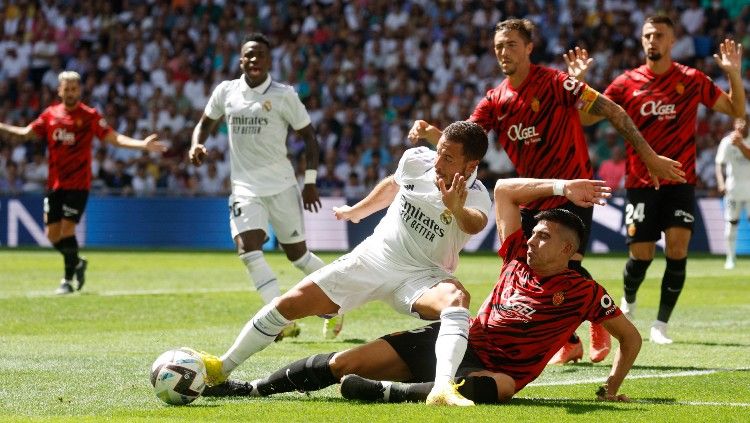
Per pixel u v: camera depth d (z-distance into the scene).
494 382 12.84
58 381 15.15
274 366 17.03
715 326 23.14
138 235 53.47
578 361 17.95
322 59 60.09
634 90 20.69
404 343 13.37
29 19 64.88
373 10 61.31
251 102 21.64
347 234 50.91
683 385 15.18
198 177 56.03
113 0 64.88
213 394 13.83
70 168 29.78
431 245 13.65
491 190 51.19
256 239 21.45
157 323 23.05
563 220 13.02
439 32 59.75
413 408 12.41
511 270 13.54
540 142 17.66
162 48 62.31
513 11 58.84
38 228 53.28
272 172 21.83
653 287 32.69
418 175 13.63
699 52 57.09
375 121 55.94
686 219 20.45
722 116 52.38
